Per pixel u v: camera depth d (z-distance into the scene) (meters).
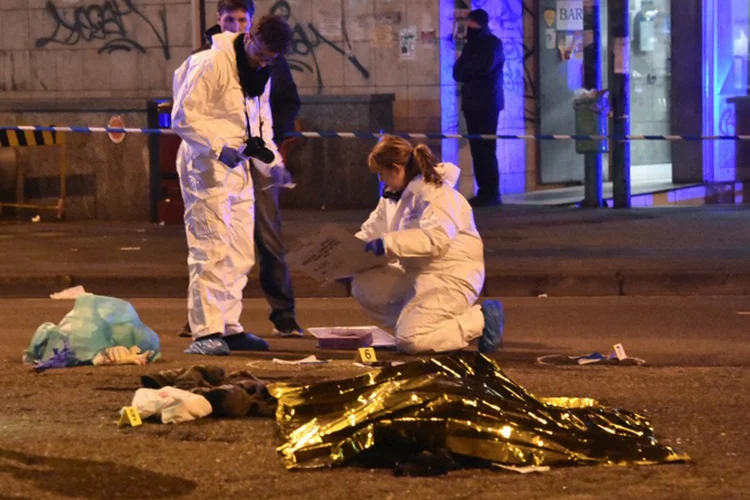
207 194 25.44
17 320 31.47
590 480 16.59
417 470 16.75
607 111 50.62
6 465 17.36
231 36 25.28
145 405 19.67
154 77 56.72
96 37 57.19
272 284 28.36
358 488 16.25
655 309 32.03
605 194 55.97
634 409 20.66
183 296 35.47
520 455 17.22
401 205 25.69
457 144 54.91
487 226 45.53
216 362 24.84
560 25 58.66
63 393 21.81
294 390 19.98
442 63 53.56
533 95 58.59
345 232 25.45
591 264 36.16
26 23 57.84
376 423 17.52
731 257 37.09
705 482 16.58
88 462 17.47
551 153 59.56
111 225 48.81
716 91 59.62
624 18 49.97
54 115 50.50
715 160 59.62
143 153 50.09
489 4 55.72
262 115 26.12
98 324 24.67
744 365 24.77
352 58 54.31
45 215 50.97
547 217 48.16
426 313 25.33
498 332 26.06
